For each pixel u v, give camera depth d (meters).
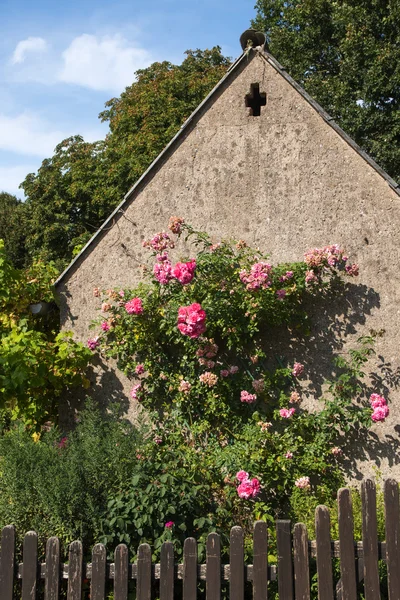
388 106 17.86
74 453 5.34
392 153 17.06
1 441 5.77
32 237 25.30
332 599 3.90
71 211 24.58
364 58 18.14
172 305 6.76
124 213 7.30
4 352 6.46
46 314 7.64
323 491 6.28
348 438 6.44
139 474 5.17
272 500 6.39
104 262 7.33
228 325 6.62
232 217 6.95
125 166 21.38
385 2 18.27
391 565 3.94
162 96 21.94
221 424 6.76
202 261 6.68
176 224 6.75
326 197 6.65
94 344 7.14
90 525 4.92
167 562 3.99
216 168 7.05
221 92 7.11
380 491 6.16
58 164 25.02
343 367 6.49
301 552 3.96
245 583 4.63
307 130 6.77
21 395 6.81
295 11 20.33
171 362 7.01
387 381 6.36
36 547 4.05
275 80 6.93
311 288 6.61
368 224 6.50
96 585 3.98
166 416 6.96
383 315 6.41
